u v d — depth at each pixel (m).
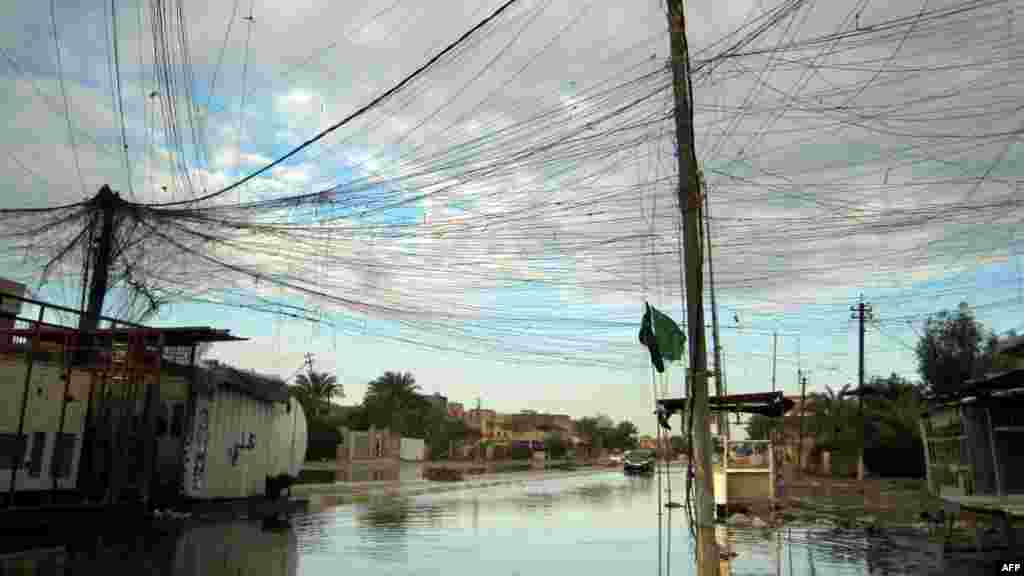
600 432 128.12
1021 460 22.58
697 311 10.23
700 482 10.01
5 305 18.39
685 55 10.69
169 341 17.92
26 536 13.22
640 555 13.62
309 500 24.50
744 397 18.97
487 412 119.12
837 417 50.44
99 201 16.09
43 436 15.55
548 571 11.94
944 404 20.44
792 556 13.62
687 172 10.48
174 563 11.49
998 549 14.02
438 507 23.50
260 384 22.84
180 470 18.98
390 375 82.12
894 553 13.88
